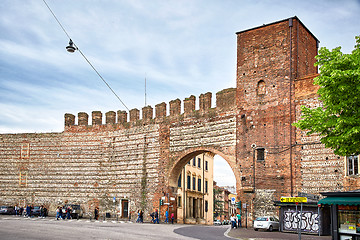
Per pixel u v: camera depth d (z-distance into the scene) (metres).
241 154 43.03
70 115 59.75
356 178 34.94
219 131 45.38
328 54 24.16
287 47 41.78
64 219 49.59
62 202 57.72
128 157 54.12
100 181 56.09
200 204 73.19
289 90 40.75
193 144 47.66
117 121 56.41
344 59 23.14
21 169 60.81
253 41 44.34
